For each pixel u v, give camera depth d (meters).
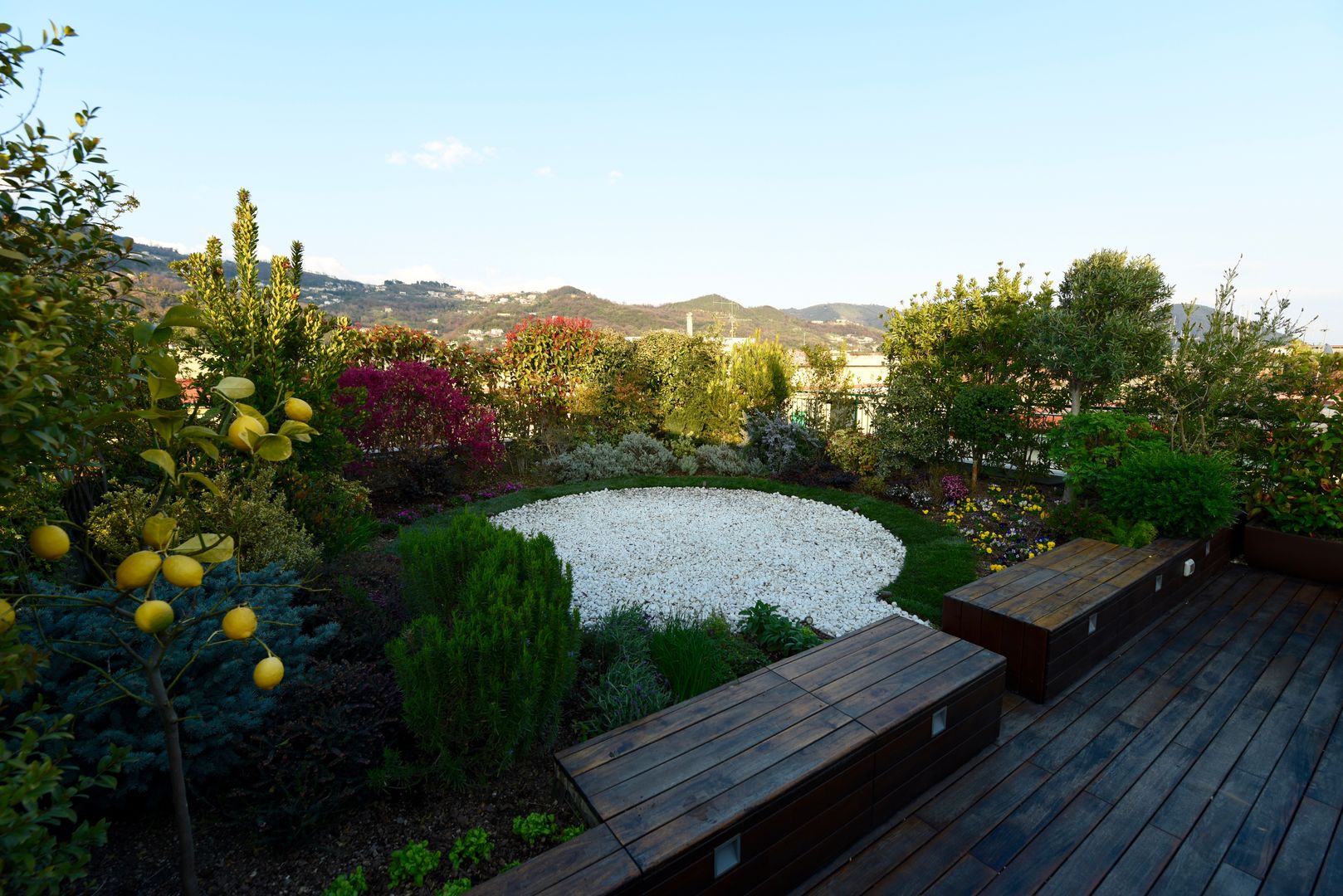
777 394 11.34
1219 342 6.27
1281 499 5.46
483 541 3.60
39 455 1.15
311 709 2.55
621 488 9.02
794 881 2.22
